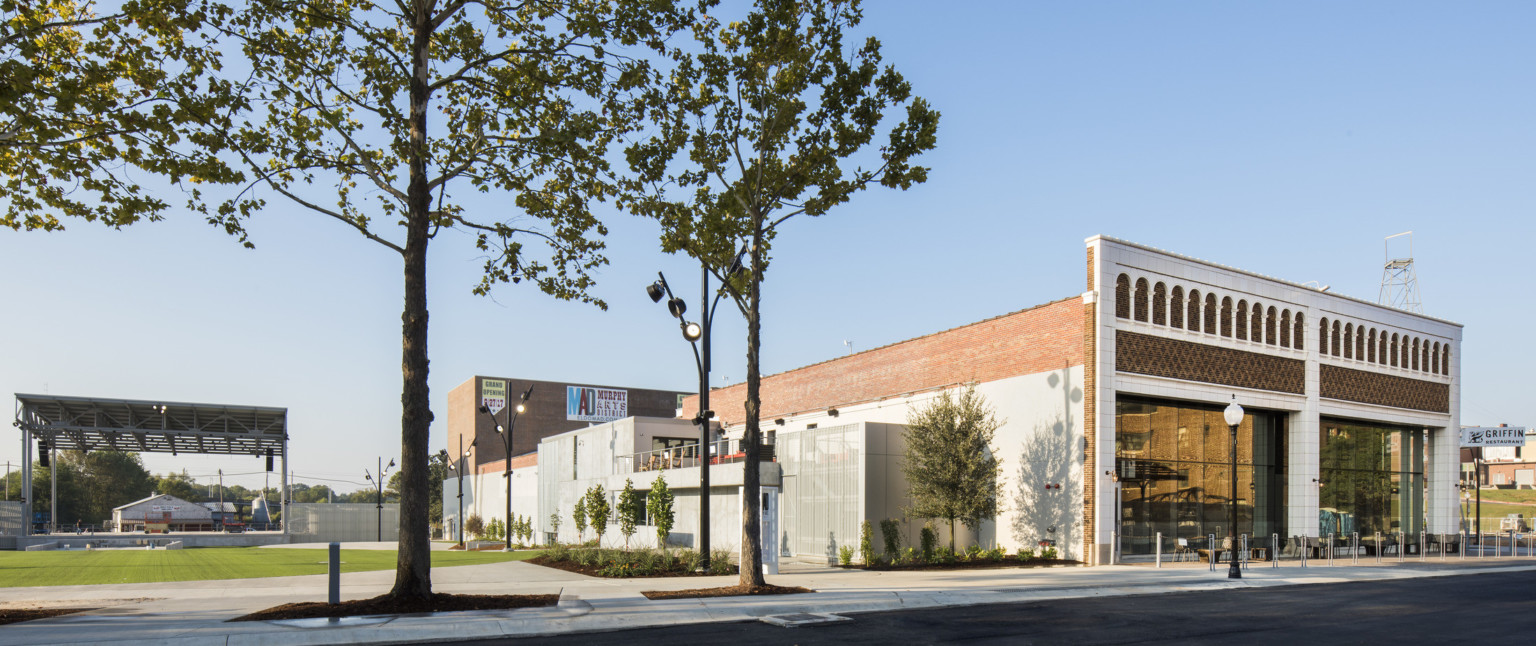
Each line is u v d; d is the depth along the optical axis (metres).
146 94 13.74
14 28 12.54
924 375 35.12
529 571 23.84
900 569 25.75
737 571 22.45
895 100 18.52
